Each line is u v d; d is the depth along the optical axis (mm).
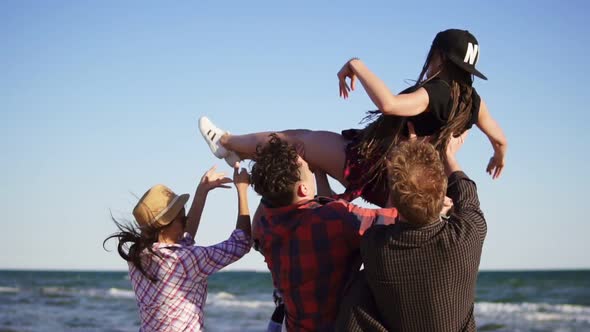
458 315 2744
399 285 2732
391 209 3080
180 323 3621
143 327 3732
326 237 3037
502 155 3807
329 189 3801
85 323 22750
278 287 3215
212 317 26234
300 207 3119
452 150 3436
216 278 56031
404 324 2762
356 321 2816
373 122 3473
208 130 4227
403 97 3102
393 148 3059
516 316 26953
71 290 44500
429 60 3354
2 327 21062
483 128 3703
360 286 2898
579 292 37531
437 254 2697
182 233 3859
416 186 2676
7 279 60312
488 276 51188
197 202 4016
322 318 3057
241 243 3635
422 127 3297
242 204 3768
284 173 3082
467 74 3352
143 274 3637
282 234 3127
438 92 3193
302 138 3824
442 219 2916
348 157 3531
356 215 3037
